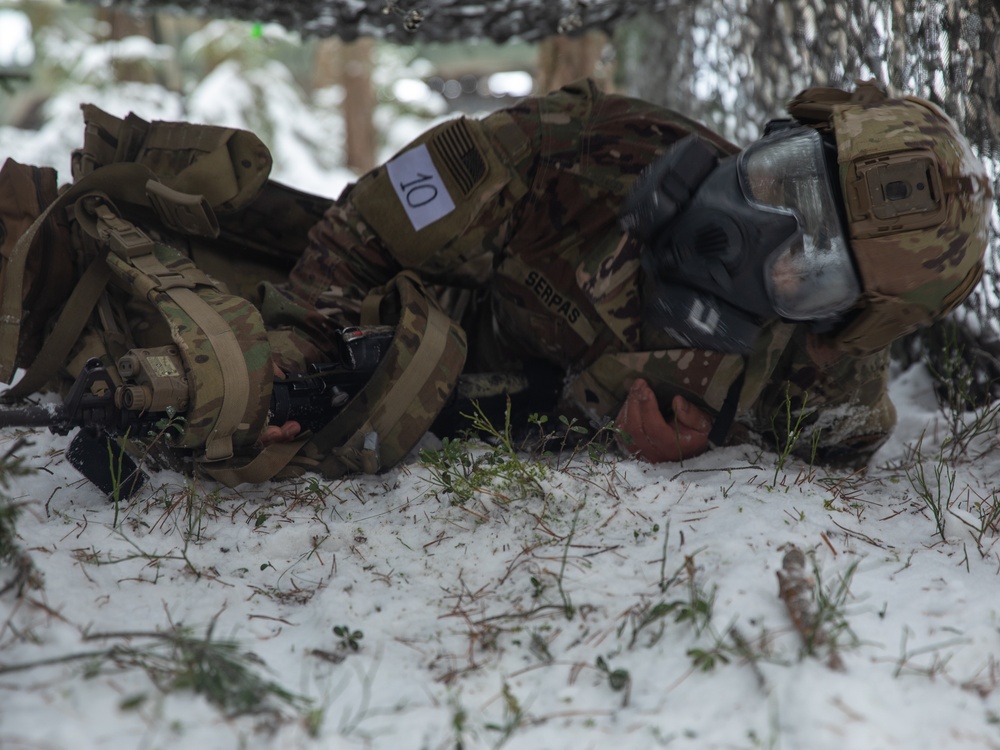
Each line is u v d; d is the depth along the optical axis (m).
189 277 2.47
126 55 12.40
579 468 2.53
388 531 2.29
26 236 2.50
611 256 2.58
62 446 2.69
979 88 3.05
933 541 2.26
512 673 1.75
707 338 2.30
